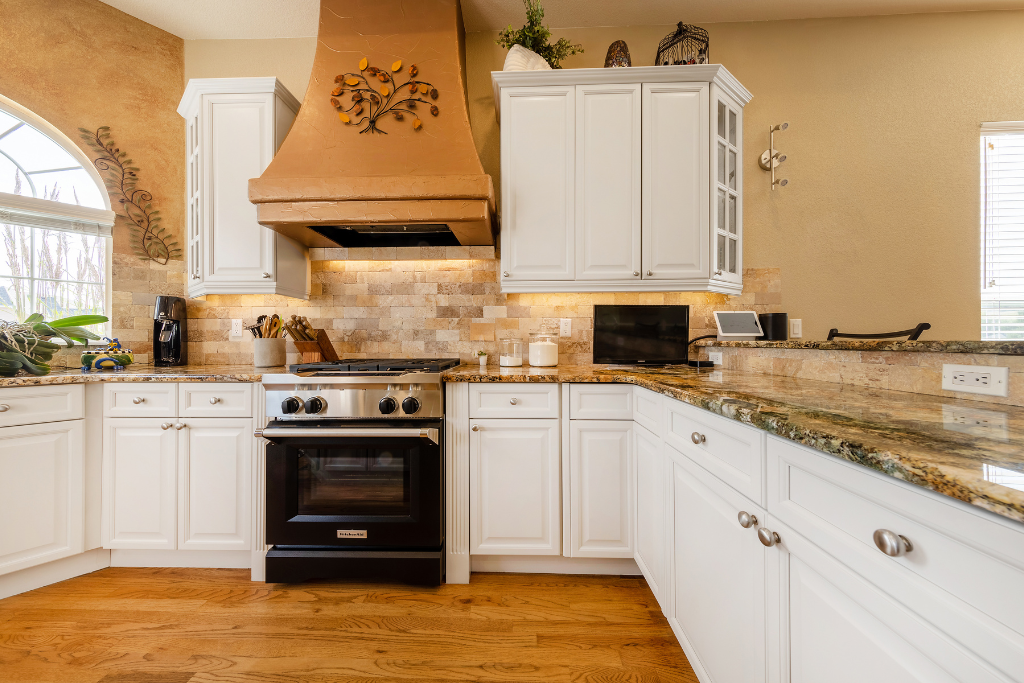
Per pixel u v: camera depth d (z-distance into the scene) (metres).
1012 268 2.40
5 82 2.14
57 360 2.14
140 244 2.41
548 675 1.31
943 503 0.49
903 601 0.54
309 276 2.48
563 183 2.08
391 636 1.48
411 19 2.06
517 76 2.05
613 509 1.79
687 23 2.46
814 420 0.77
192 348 2.47
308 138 1.98
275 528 1.76
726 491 0.99
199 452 1.85
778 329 2.24
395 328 2.47
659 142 2.06
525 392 1.81
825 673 0.68
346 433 1.72
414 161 1.93
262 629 1.51
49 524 1.74
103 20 2.34
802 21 2.46
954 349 1.06
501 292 2.31
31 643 1.43
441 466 1.80
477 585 1.79
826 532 0.68
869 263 2.45
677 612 1.29
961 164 2.41
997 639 0.43
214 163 2.15
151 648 1.41
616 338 2.26
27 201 2.13
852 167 2.45
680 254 2.07
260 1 2.29
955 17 2.41
